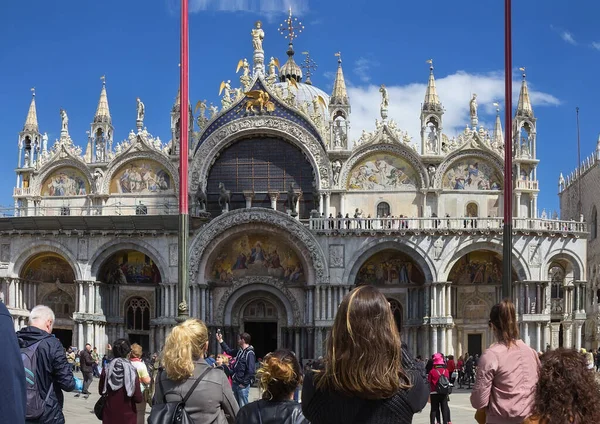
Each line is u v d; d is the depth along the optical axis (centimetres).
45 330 1419
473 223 6800
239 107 7150
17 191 7431
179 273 3584
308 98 9056
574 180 9719
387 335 846
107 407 1795
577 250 6731
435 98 7112
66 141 7381
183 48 3756
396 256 6888
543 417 918
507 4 3725
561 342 8238
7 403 724
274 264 6938
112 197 7275
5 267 6956
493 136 8362
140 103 7350
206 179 7162
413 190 7050
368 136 7081
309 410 877
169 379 1280
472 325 6900
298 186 7156
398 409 841
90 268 6856
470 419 3412
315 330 6594
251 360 2781
